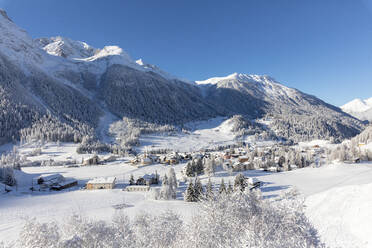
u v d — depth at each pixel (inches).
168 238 738.8
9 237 1362.0
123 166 5270.7
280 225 608.4
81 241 678.5
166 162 5644.7
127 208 2122.3
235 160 5841.5
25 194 2989.7
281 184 3080.7
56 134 7588.6
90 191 3105.3
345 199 1429.6
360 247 867.4
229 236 565.6
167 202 2332.7
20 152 6328.7
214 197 711.1
